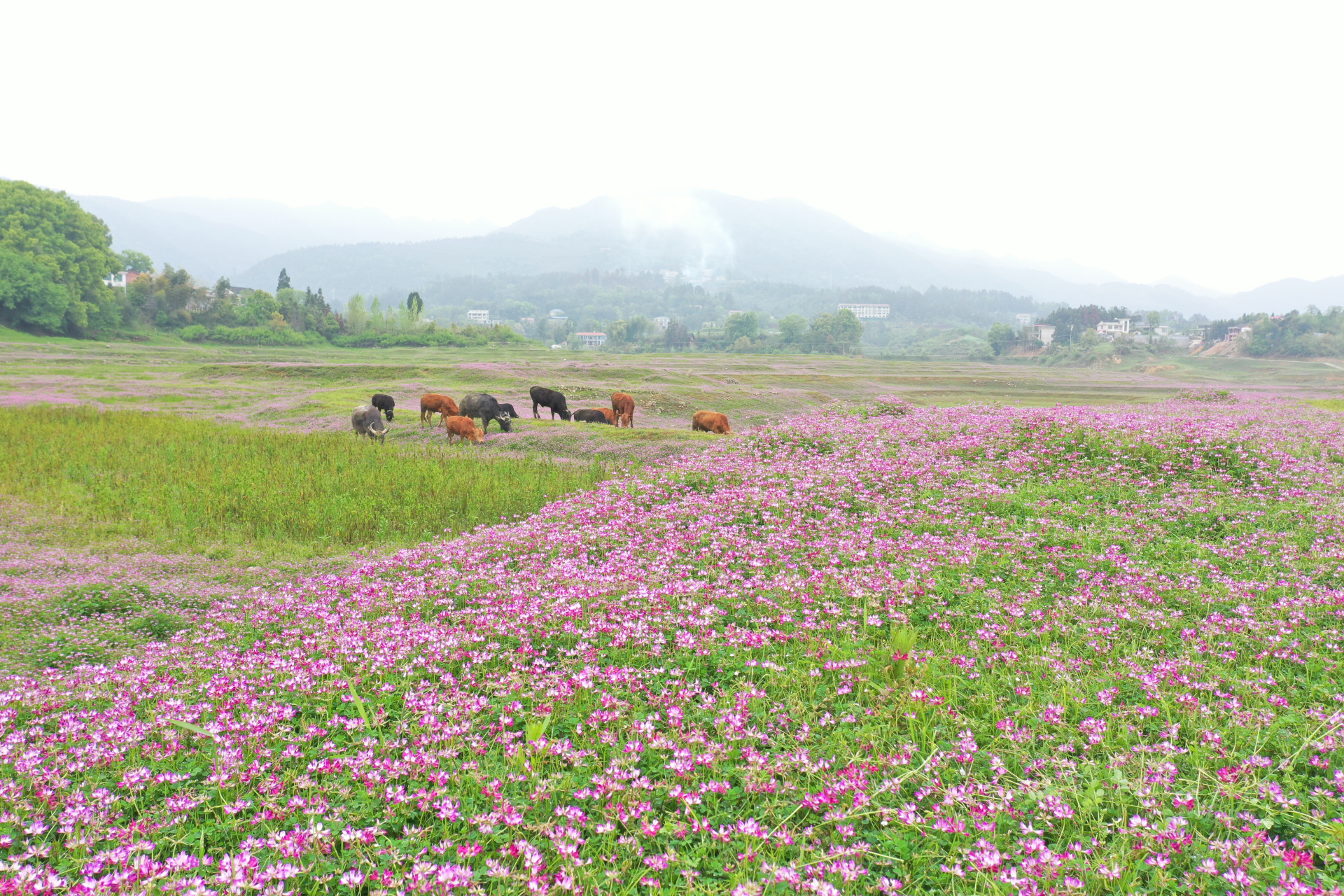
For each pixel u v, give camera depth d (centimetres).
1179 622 792
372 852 443
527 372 5950
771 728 587
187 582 1166
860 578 906
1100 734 555
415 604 927
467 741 564
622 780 502
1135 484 1415
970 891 410
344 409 3625
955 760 531
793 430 1989
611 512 1384
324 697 648
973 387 8175
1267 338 18612
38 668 827
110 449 2242
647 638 750
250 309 14100
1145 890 399
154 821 479
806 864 428
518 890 411
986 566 968
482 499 1725
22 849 454
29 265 9919
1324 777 497
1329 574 903
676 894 412
